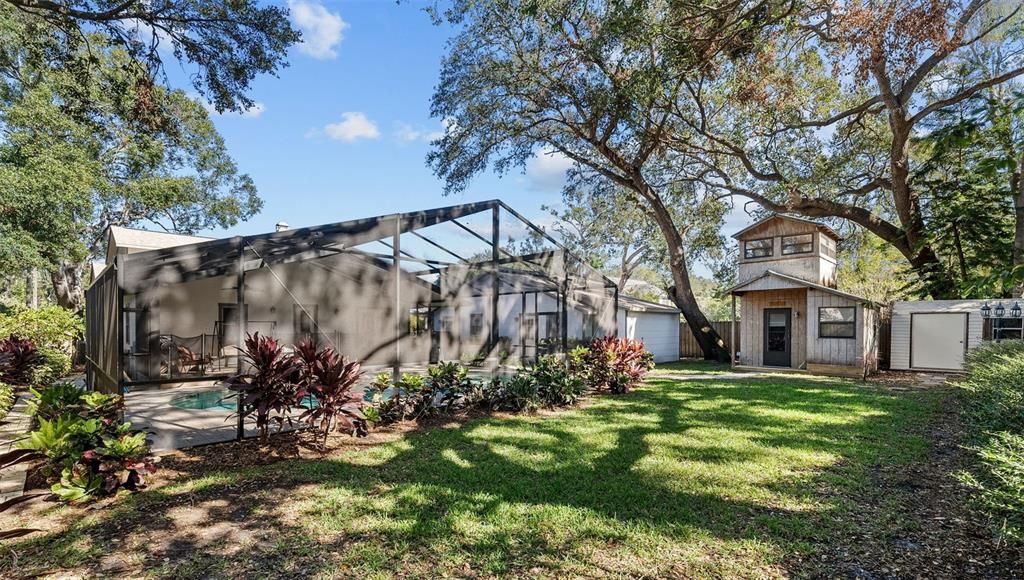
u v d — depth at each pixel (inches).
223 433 243.6
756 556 119.7
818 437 239.3
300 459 205.6
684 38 330.0
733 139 618.2
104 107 547.8
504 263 382.0
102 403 192.9
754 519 141.9
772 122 570.6
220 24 332.8
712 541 127.8
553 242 413.7
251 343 216.7
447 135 652.1
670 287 761.6
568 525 137.7
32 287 1259.2
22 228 567.8
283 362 218.4
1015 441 121.3
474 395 321.7
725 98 566.9
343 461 202.4
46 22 348.8
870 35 351.6
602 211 1023.0
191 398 363.3
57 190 569.9
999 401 181.2
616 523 139.0
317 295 317.7
